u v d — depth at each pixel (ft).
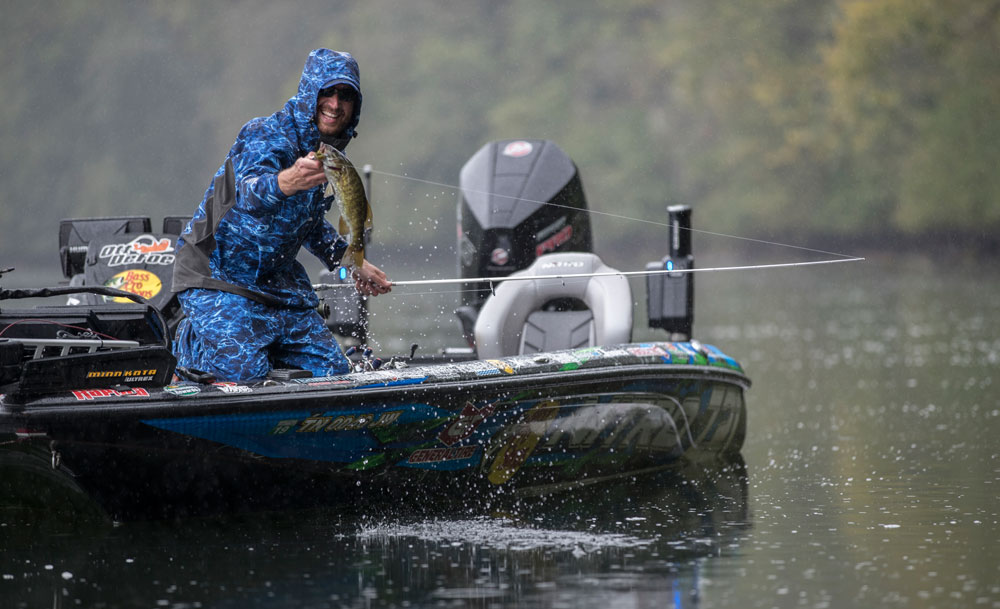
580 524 56.24
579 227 98.02
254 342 57.16
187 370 54.54
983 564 47.19
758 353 156.04
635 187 640.58
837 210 567.18
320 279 78.64
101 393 48.91
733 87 629.10
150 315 52.49
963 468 71.46
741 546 51.03
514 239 94.58
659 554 49.49
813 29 618.44
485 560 48.39
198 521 54.65
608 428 67.15
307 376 55.16
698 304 272.31
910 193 528.22
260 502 55.77
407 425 57.06
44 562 47.60
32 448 49.49
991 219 506.89
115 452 49.90
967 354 143.74
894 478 68.80
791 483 68.18
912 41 538.47
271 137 56.70
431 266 434.30
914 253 538.06
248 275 57.82
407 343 151.12
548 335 75.46
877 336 174.19
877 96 542.98
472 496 61.93
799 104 604.08
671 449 73.10
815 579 45.06
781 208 593.01
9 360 47.52
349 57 57.47
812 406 105.40
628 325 73.56
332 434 54.80
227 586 44.16
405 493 59.36
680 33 651.25
